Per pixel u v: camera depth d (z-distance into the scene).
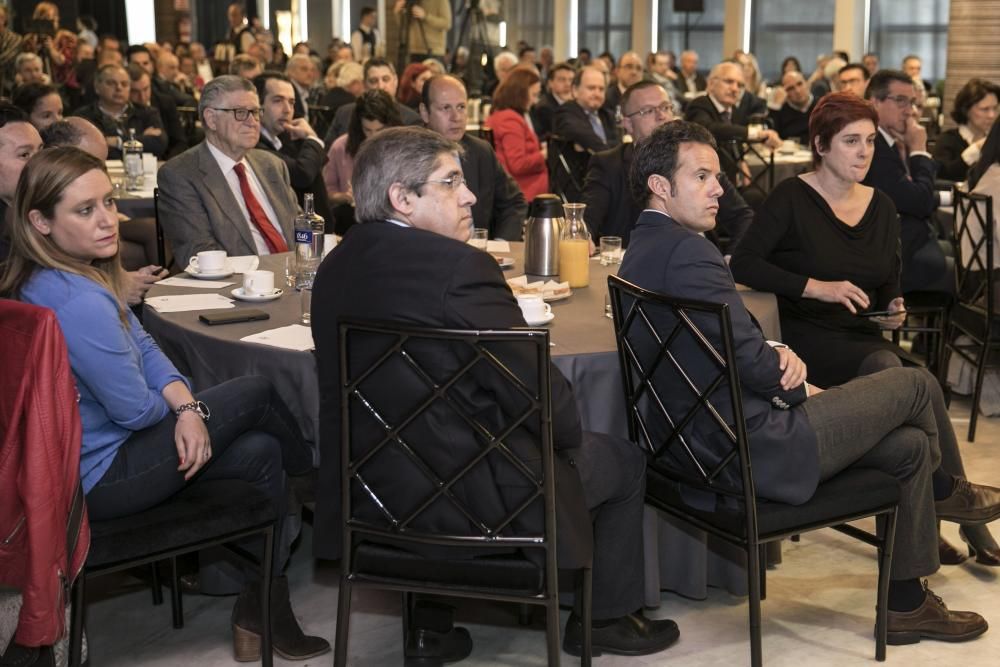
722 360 2.04
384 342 1.82
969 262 3.69
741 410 2.04
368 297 1.85
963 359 4.00
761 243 2.98
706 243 2.16
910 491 2.29
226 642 2.39
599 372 2.28
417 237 1.85
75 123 3.87
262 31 12.45
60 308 1.97
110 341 1.98
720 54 14.70
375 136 1.95
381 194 1.91
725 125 6.48
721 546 2.56
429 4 11.34
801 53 13.87
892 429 2.27
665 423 2.23
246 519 2.09
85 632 2.22
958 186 3.82
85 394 2.01
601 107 7.46
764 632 2.43
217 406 2.15
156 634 2.42
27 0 14.12
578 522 1.93
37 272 2.01
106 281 2.04
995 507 2.54
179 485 2.07
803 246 2.99
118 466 2.01
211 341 2.42
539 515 1.87
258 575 2.31
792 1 13.80
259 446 2.24
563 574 2.42
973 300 3.70
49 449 1.75
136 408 2.00
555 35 15.77
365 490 1.91
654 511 2.41
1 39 7.90
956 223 3.73
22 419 1.75
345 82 7.75
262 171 3.77
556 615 1.89
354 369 1.86
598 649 2.32
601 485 2.12
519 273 3.06
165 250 4.16
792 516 2.11
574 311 2.63
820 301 3.01
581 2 15.66
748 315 2.15
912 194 3.94
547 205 2.98
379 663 2.32
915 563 2.33
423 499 1.87
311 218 3.13
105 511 2.00
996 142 3.75
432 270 1.81
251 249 3.60
